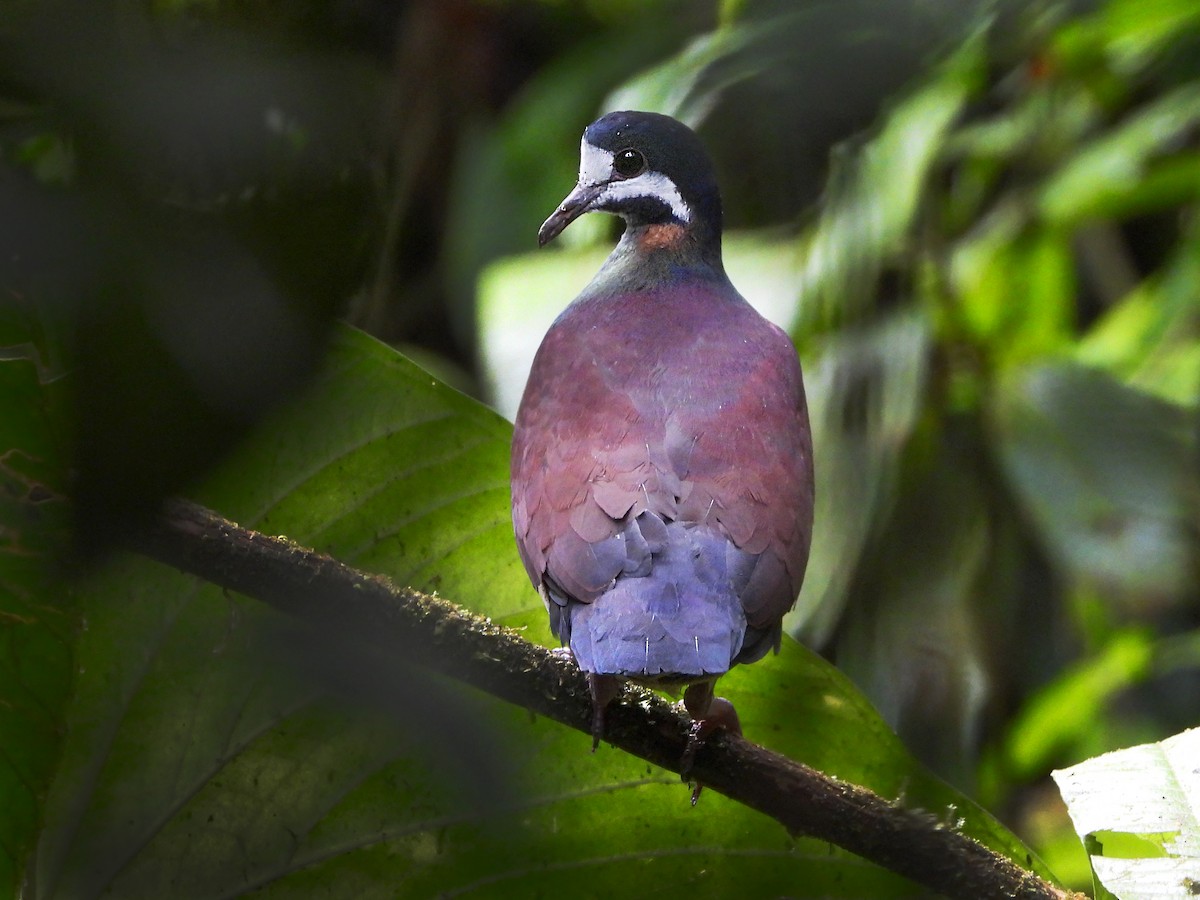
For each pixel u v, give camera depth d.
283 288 2.48
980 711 11.82
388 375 6.04
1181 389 11.98
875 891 6.26
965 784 11.02
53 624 5.05
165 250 2.43
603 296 8.22
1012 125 12.32
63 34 2.47
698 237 8.57
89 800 5.64
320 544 6.19
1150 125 11.78
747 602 6.36
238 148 2.53
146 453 2.36
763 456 6.82
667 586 6.24
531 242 12.67
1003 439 11.30
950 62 10.62
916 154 10.51
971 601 11.49
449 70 14.12
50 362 4.15
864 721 6.41
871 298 11.17
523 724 6.27
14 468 4.43
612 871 6.22
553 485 6.66
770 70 10.18
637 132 8.58
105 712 5.64
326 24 3.03
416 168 13.91
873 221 10.75
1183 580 11.17
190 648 5.66
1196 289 12.23
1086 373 11.39
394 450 6.09
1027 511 11.31
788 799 5.81
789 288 11.29
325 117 2.72
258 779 5.73
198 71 2.53
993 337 12.05
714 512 6.54
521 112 13.04
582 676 6.01
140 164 2.46
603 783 6.25
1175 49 12.16
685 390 7.02
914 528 11.38
